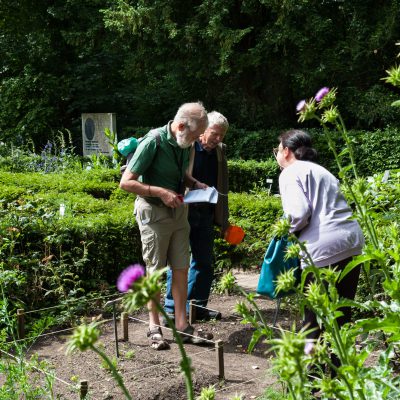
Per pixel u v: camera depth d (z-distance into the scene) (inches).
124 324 207.3
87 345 57.1
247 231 293.9
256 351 201.3
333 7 773.9
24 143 860.0
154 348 200.1
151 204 197.9
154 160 194.5
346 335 84.7
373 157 717.9
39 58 891.4
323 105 113.3
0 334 161.2
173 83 877.8
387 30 719.7
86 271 256.2
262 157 786.8
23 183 398.6
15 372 138.6
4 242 237.0
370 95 756.6
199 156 222.7
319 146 732.7
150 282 54.2
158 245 198.7
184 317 207.9
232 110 871.7
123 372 179.0
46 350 197.5
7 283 218.7
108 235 263.3
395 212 157.2
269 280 169.0
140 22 733.9
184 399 165.6
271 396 134.6
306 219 152.0
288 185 155.6
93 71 906.1
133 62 810.2
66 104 904.9
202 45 768.3
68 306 225.9
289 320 228.1
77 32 804.0
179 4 757.9
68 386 165.9
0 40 895.7
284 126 831.1
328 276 91.4
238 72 775.1
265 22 779.4
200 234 229.0
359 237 152.4
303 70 748.6
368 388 83.6
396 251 94.0
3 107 875.4
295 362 59.0
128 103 952.9
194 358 193.3
